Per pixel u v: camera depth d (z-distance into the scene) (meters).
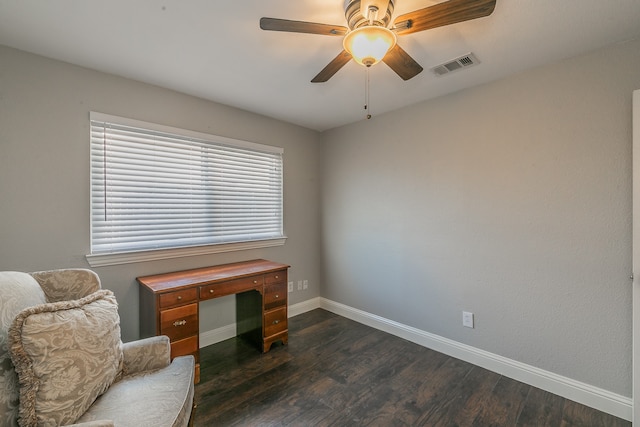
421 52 1.81
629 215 1.70
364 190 3.15
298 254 3.43
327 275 3.58
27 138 1.81
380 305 3.02
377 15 1.23
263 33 1.63
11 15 1.46
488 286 2.26
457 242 2.43
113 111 2.12
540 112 1.99
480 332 2.31
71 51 1.81
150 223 2.32
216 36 1.66
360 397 1.93
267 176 3.12
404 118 2.78
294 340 2.77
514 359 2.14
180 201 2.48
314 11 1.46
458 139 2.40
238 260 2.88
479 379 2.13
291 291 3.38
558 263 1.94
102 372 1.21
